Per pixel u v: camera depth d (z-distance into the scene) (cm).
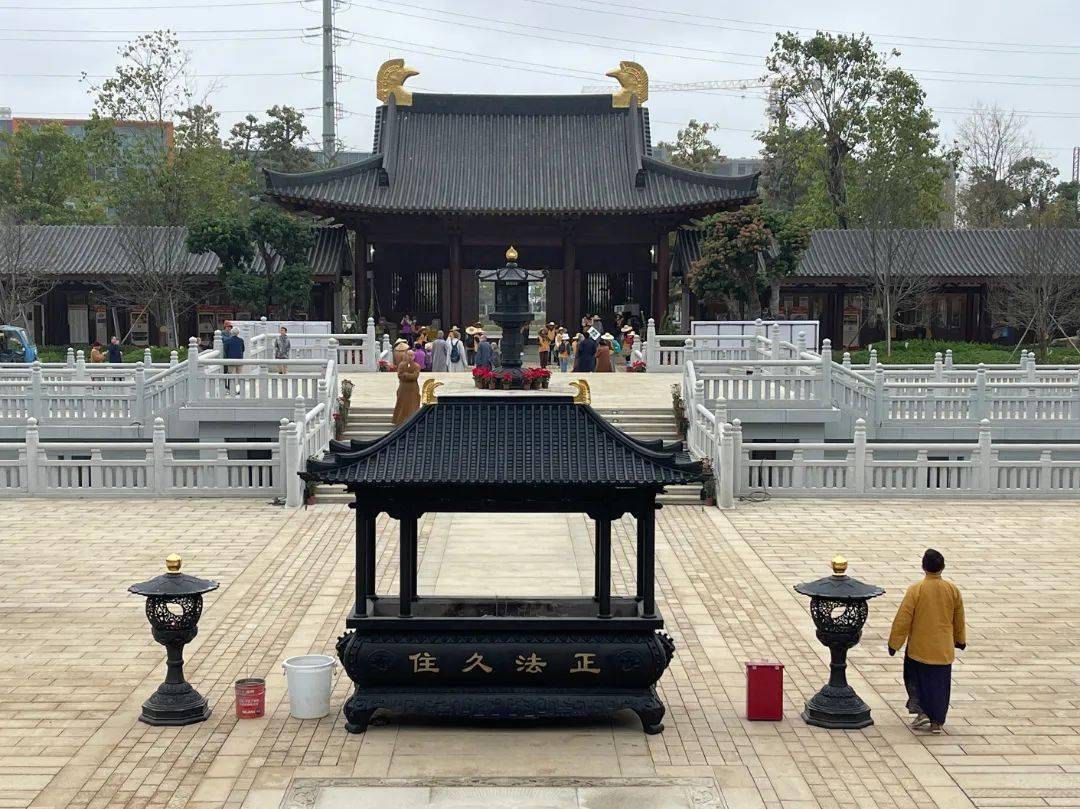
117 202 8169
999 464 2805
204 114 8694
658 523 2544
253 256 6203
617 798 1206
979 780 1258
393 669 1366
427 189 6388
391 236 6506
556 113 6938
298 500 2670
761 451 3384
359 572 1395
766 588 2038
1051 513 2647
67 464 2767
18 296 6594
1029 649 1712
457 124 6862
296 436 2678
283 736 1367
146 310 6662
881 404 3394
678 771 1276
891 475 2812
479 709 1366
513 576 2083
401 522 1399
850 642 1412
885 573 2128
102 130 8219
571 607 1457
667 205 6169
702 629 1811
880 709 1471
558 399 1448
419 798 1202
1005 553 2280
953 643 1403
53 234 6969
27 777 1252
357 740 1356
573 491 1391
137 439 3378
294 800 1196
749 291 6053
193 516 2573
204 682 1556
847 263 7019
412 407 3159
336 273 6512
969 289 7231
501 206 6247
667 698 1512
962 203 10269
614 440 1414
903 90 8075
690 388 3275
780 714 1432
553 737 1371
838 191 8369
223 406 3366
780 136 9306
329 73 8331
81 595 1961
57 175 8588
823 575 2122
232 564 2172
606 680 1373
